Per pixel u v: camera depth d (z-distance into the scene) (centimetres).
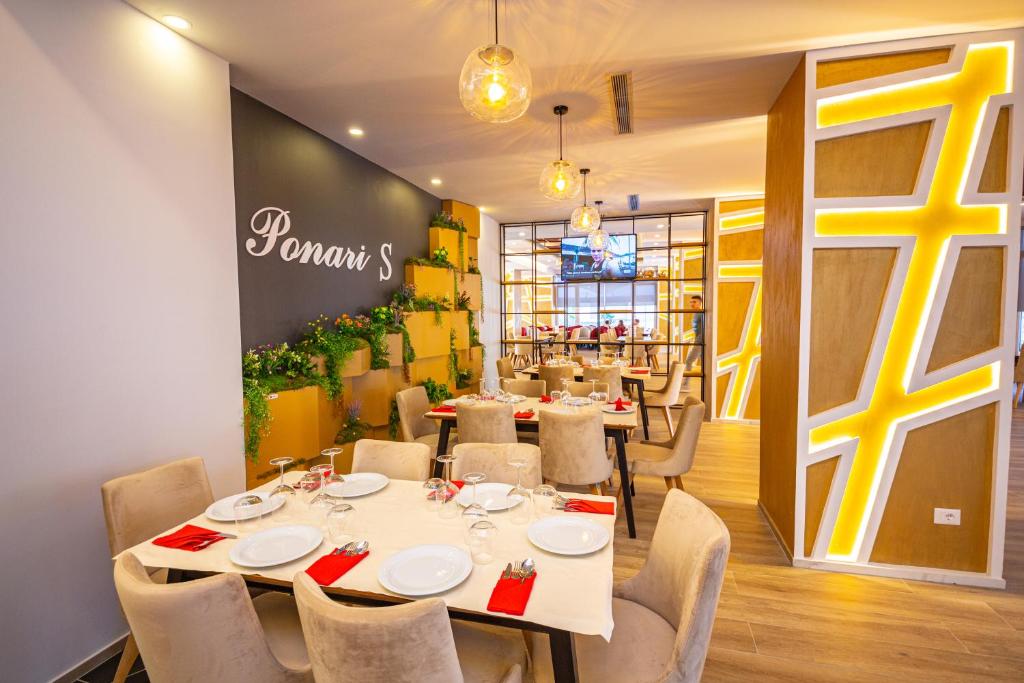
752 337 752
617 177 640
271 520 217
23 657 224
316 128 473
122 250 263
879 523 328
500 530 203
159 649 139
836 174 320
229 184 333
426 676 121
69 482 240
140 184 273
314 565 175
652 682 152
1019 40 291
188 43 303
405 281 666
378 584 164
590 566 174
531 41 311
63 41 235
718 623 278
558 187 423
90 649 250
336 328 517
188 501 249
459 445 275
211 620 139
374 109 425
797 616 284
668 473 379
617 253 905
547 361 753
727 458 581
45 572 231
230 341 334
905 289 314
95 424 251
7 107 215
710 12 277
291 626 194
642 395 653
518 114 265
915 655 252
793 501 344
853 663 246
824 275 324
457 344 741
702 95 391
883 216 314
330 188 508
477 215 847
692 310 862
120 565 152
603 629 140
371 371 536
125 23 264
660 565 199
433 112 431
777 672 240
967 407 308
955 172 304
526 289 1011
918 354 314
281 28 293
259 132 411
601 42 312
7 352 217
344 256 536
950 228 306
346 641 119
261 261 418
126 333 266
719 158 557
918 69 304
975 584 312
